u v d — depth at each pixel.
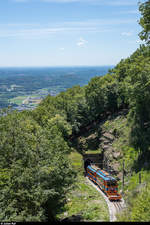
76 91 112.31
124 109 81.69
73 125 82.69
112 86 86.19
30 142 41.94
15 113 61.00
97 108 87.75
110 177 48.81
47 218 37.19
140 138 55.81
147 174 44.88
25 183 33.12
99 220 34.69
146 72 52.25
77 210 39.81
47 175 35.03
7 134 41.94
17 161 35.34
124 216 32.91
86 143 81.31
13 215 29.42
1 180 33.44
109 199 44.47
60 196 39.59
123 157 58.47
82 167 67.12
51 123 70.94
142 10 47.06
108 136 72.56
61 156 42.06
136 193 39.09
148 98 54.28
